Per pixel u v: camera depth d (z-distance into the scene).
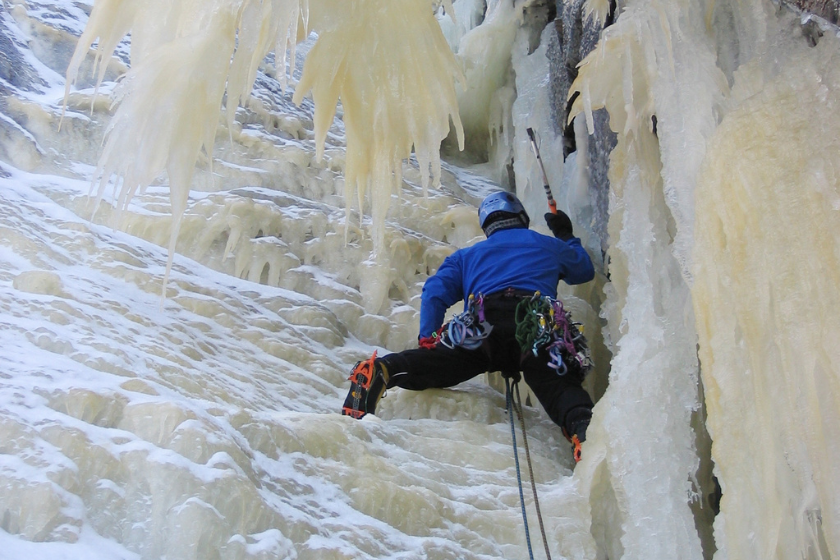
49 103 4.89
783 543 2.05
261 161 5.27
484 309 3.45
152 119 2.76
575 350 3.31
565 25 5.41
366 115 3.02
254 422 2.26
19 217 3.61
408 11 2.90
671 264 3.04
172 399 2.11
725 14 3.00
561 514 2.57
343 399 3.39
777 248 2.18
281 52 2.55
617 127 3.42
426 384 3.42
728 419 2.27
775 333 2.14
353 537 2.03
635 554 2.45
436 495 2.41
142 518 1.77
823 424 1.97
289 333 3.77
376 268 4.57
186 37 2.76
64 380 2.14
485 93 6.93
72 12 5.85
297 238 4.71
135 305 3.27
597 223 4.89
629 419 2.67
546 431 3.47
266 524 1.89
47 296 2.86
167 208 4.44
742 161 2.35
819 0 2.69
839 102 2.22
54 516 1.64
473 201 6.12
